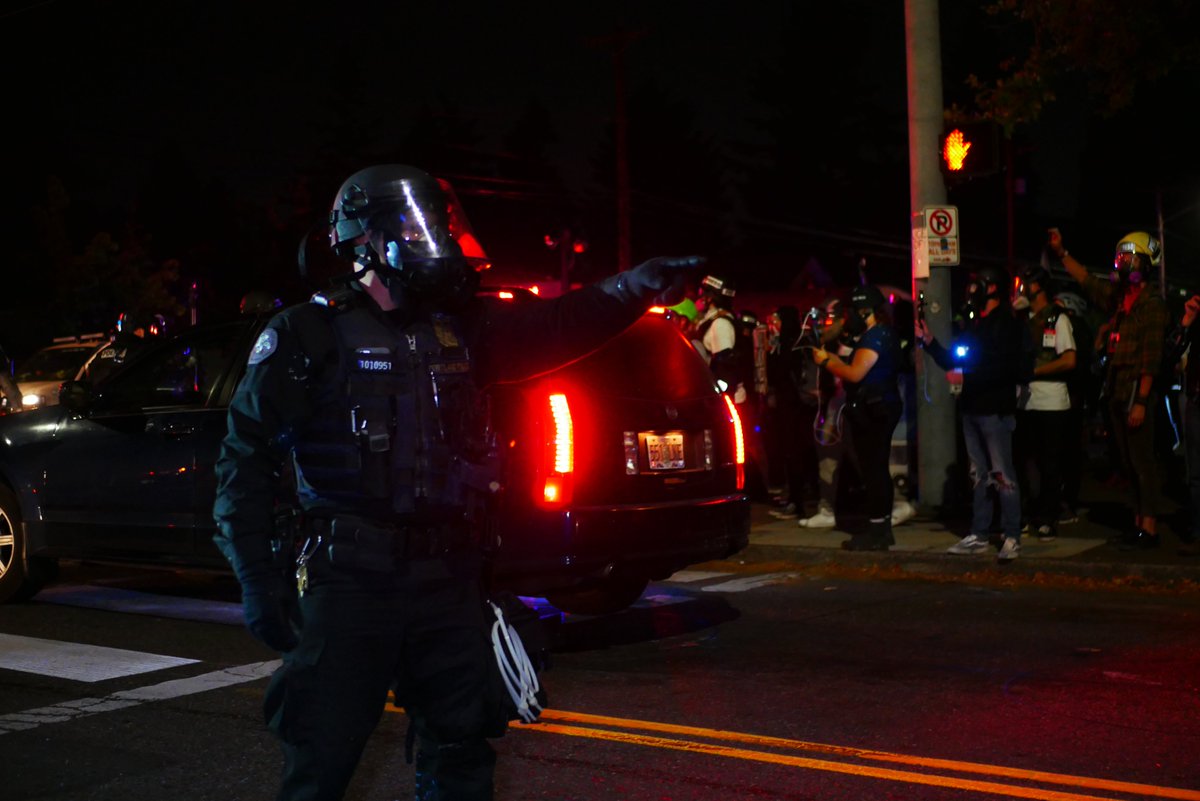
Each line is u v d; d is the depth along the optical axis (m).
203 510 7.52
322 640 3.04
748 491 14.23
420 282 3.09
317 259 3.48
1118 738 5.08
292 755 3.06
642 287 2.94
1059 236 9.89
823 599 8.45
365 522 3.07
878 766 4.80
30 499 8.36
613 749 5.08
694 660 6.64
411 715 3.27
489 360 3.27
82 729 5.50
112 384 8.20
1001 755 4.90
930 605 8.14
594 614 8.01
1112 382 9.41
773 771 4.77
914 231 11.83
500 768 4.87
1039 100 13.05
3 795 4.67
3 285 45.25
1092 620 7.50
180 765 5.00
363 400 3.08
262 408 3.04
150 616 8.12
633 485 6.79
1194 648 6.67
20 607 8.48
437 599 3.13
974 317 9.45
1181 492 12.17
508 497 6.45
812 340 11.20
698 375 7.38
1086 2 12.51
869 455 9.79
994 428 9.22
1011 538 9.24
